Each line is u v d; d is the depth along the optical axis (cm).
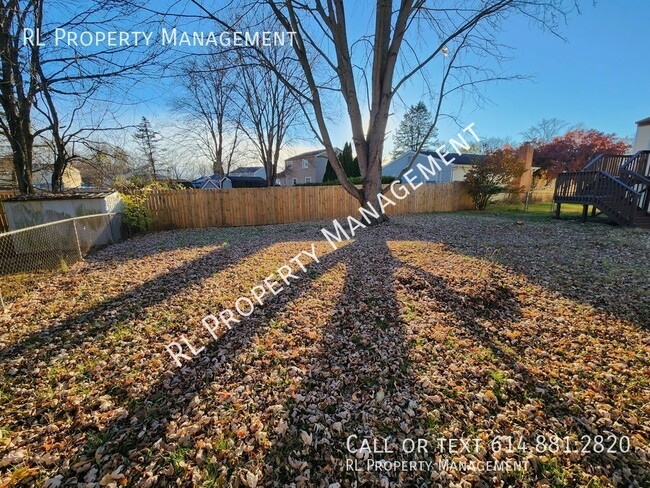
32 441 178
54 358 259
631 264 507
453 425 193
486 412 203
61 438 181
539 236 759
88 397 214
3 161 1044
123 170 1293
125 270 502
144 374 241
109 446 176
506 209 1503
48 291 409
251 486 155
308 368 249
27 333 298
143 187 1061
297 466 167
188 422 193
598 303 358
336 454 174
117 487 151
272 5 640
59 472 160
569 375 237
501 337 293
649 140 1076
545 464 167
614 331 298
